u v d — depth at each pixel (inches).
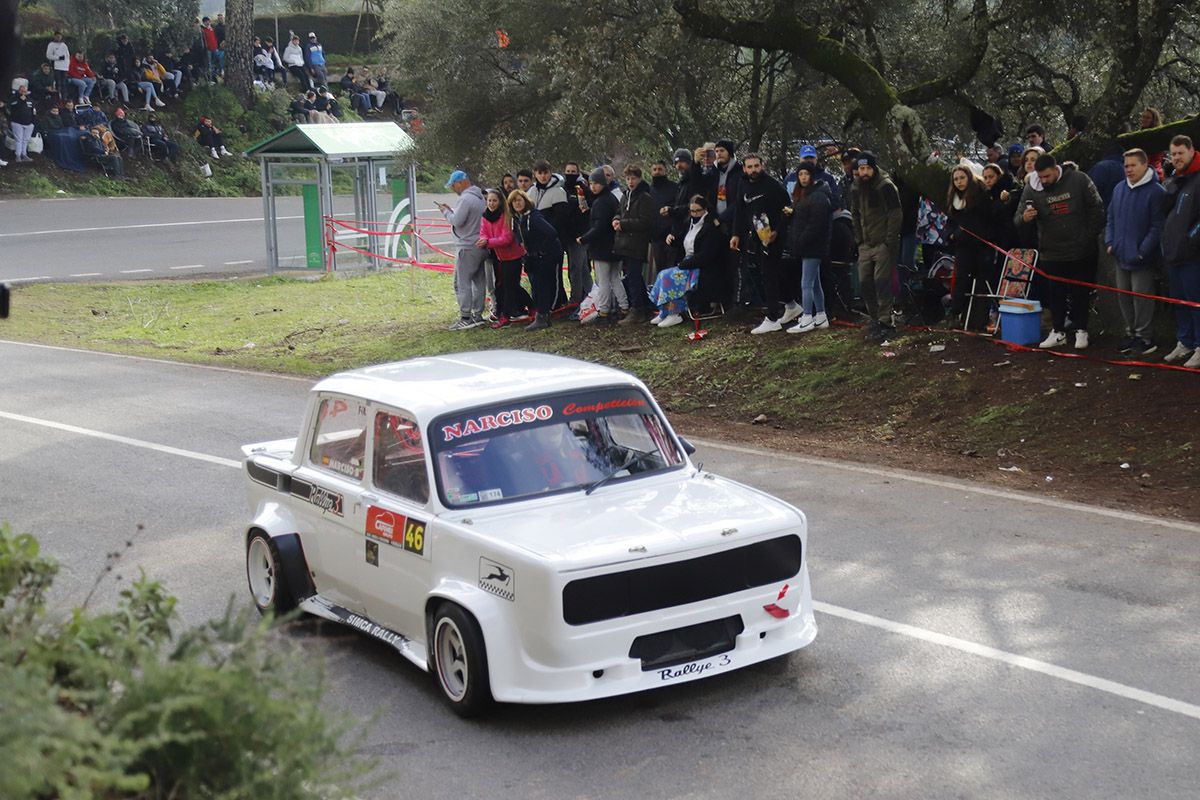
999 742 228.7
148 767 147.5
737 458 464.1
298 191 1159.0
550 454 271.6
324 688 163.0
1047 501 388.2
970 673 260.7
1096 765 218.1
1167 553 333.4
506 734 241.8
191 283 1127.6
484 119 902.4
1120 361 491.8
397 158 1055.6
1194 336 472.1
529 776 223.8
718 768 223.6
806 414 522.6
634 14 674.8
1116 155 553.3
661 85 724.7
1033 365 508.7
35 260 1246.9
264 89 2006.6
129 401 633.6
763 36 623.2
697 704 251.4
